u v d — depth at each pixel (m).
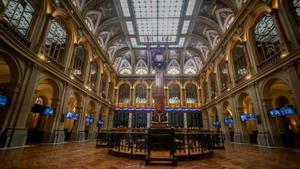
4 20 6.88
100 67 18.73
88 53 15.54
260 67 10.73
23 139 7.69
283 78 8.62
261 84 10.44
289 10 8.71
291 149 8.09
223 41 15.88
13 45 7.09
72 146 9.22
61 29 11.67
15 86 7.48
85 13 14.25
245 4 11.62
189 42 23.39
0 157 4.95
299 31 8.09
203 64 23.48
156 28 20.56
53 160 4.99
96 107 17.64
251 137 13.07
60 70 10.73
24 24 8.38
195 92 26.09
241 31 12.62
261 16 10.90
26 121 7.94
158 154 5.96
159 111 9.08
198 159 5.79
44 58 9.37
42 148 7.61
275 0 9.37
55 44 10.97
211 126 20.00
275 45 9.75
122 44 24.05
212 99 20.14
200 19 18.09
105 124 20.72
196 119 24.25
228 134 15.97
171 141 5.60
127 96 26.34
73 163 4.73
